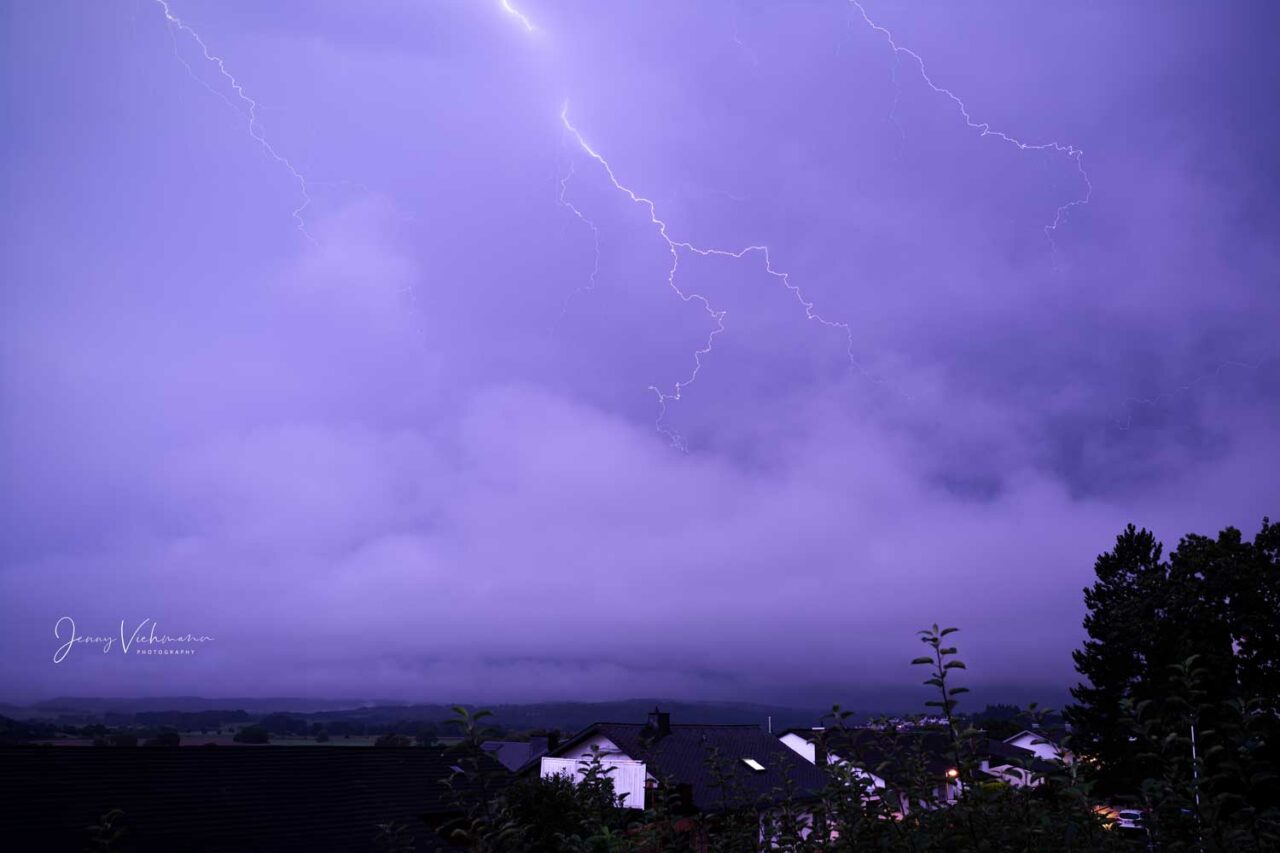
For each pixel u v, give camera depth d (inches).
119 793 631.2
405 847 189.9
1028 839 145.6
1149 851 141.8
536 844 165.8
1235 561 1018.1
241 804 669.3
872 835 161.0
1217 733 149.6
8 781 598.9
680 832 206.2
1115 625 1098.7
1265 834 134.2
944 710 157.2
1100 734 1069.1
